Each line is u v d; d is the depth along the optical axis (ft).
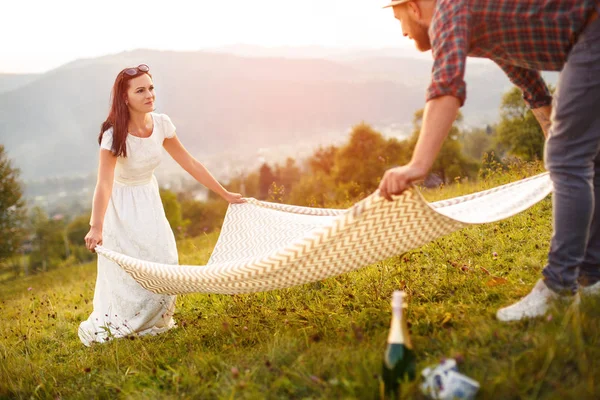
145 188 13.83
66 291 29.07
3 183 130.00
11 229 132.57
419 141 7.48
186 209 352.69
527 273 11.29
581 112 7.59
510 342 7.55
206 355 9.65
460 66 7.36
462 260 13.19
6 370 11.66
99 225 12.76
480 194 10.87
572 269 8.10
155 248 13.64
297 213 13.80
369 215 7.87
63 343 15.10
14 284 55.42
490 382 6.53
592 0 7.23
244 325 11.51
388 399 6.58
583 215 7.88
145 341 12.53
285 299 13.30
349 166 206.69
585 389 5.92
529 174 23.13
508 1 7.62
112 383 9.70
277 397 7.36
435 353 7.80
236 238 14.16
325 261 9.01
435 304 10.20
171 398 8.32
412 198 7.66
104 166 13.09
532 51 7.95
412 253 14.39
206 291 11.19
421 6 8.50
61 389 10.49
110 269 13.70
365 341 8.83
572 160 7.86
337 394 7.00
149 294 13.38
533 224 15.62
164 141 14.28
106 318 13.75
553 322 7.54
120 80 12.83
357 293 11.98
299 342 9.23
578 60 7.45
